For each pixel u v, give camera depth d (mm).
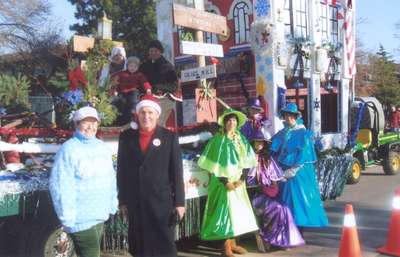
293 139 6906
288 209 6777
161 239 4707
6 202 4801
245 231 6277
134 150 4762
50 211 5109
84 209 4293
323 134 10305
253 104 7535
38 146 5422
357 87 37062
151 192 4684
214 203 6328
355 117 11992
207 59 8742
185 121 9211
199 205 6574
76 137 4379
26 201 4945
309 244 7188
